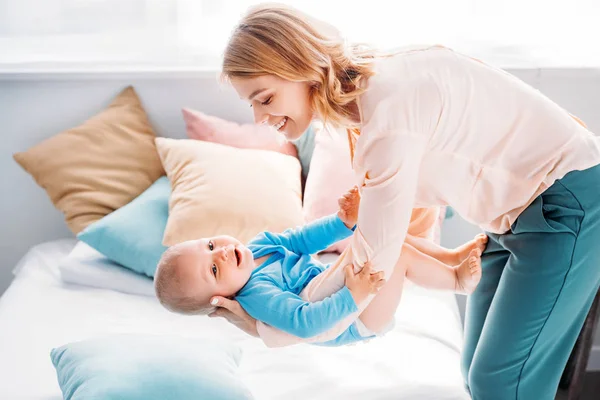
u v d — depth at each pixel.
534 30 2.37
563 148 1.35
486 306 1.64
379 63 1.26
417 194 1.40
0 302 2.09
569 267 1.42
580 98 2.38
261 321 1.38
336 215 1.56
